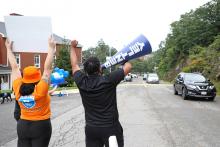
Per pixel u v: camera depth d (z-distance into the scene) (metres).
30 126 4.55
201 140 9.03
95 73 4.32
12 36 4.66
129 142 8.73
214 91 21.38
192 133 10.02
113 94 4.29
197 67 43.72
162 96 24.84
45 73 4.59
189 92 21.42
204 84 21.55
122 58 3.95
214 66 38.09
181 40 63.91
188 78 22.78
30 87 4.51
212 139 9.16
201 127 11.12
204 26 60.44
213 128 10.94
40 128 4.57
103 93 4.21
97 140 4.34
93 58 4.34
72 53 4.53
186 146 8.31
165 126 11.27
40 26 4.60
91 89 4.21
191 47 62.06
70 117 13.81
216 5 58.91
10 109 17.78
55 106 18.45
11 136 9.91
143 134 9.83
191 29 61.69
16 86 4.67
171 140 9.00
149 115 14.08
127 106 17.69
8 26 4.63
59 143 8.75
